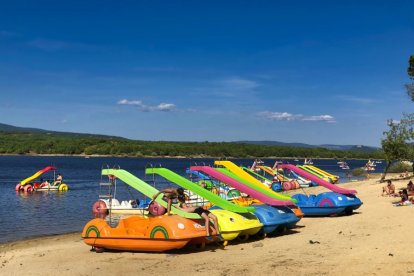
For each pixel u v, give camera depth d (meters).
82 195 40.66
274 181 42.34
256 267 10.81
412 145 41.25
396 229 15.57
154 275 10.70
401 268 9.93
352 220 18.86
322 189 41.94
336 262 10.87
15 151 196.12
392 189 30.06
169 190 13.98
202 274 10.49
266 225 15.17
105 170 16.25
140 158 184.25
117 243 13.58
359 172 76.12
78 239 19.09
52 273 11.62
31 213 28.91
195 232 12.88
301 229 17.30
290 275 9.88
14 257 14.68
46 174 75.69
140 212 23.58
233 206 14.77
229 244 14.34
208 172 18.58
